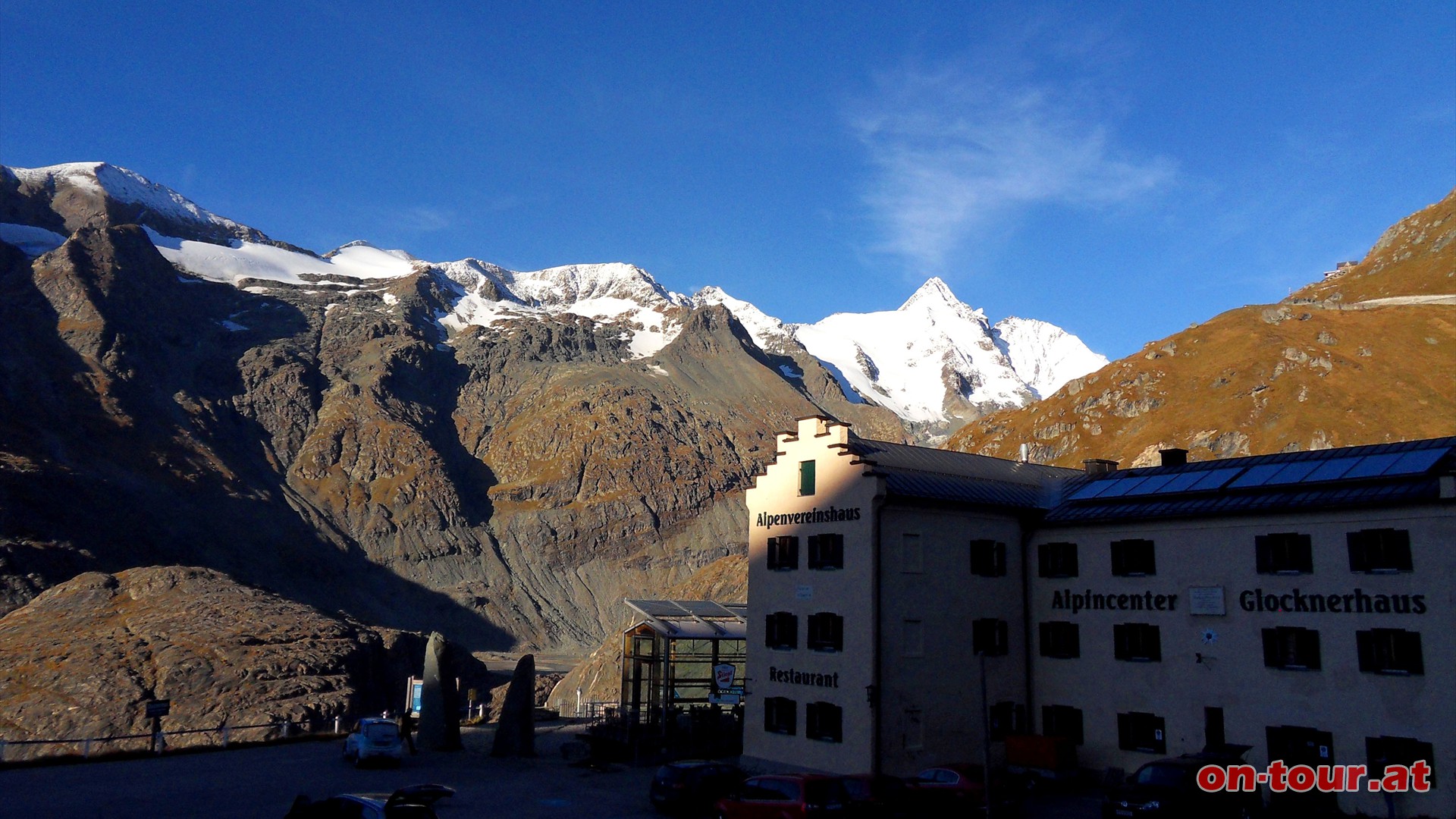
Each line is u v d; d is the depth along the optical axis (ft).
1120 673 136.67
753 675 152.56
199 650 323.16
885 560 136.67
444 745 168.35
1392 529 110.63
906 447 163.32
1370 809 107.45
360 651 365.81
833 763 134.92
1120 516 139.33
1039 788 131.64
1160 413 552.00
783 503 153.17
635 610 178.70
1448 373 488.44
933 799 106.93
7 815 106.11
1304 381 506.48
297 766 148.46
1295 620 118.11
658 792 114.62
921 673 136.67
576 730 205.05
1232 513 125.49
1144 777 102.58
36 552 444.96
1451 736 102.47
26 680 296.30
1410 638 107.55
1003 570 150.20
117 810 110.32
